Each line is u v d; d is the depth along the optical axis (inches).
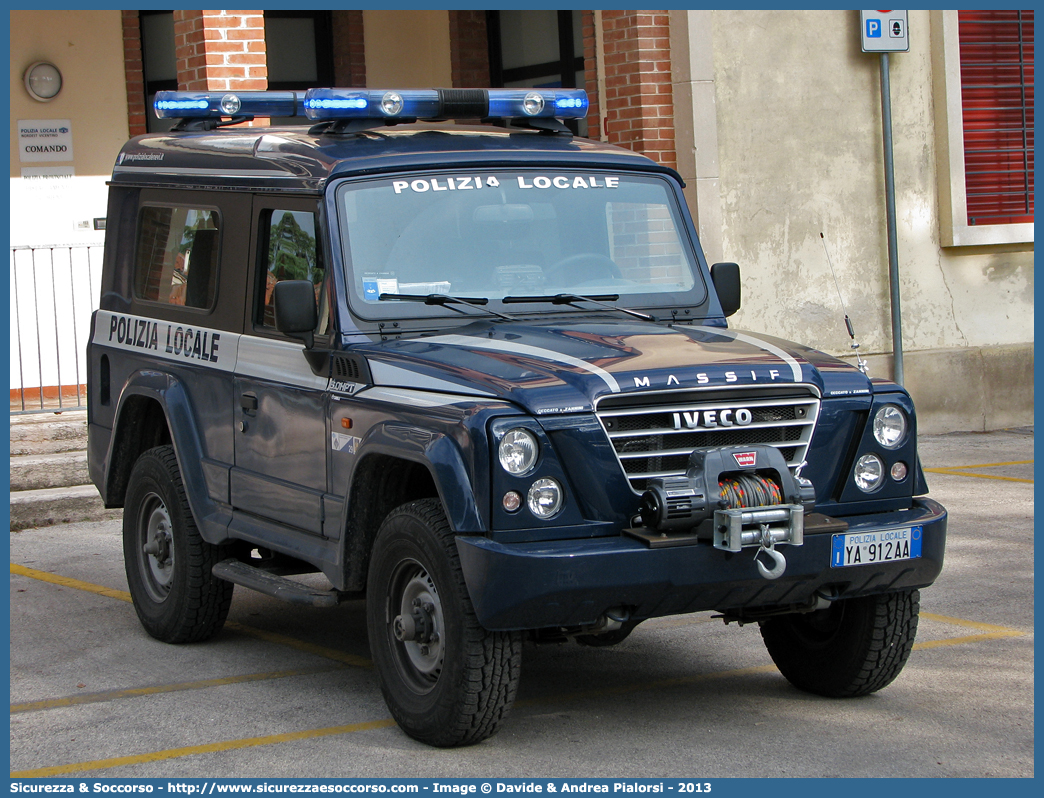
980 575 385.1
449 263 282.7
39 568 424.5
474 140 304.0
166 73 695.7
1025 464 578.9
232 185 319.9
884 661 268.8
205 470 325.7
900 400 258.1
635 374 239.1
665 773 235.1
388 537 252.1
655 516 230.2
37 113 660.7
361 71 749.9
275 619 363.3
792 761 240.4
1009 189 695.7
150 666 314.3
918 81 673.0
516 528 228.7
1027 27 689.0
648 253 303.4
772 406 247.1
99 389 381.1
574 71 710.5
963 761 239.5
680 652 319.0
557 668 306.8
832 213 658.8
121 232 381.4
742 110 637.9
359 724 265.7
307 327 266.4
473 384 239.6
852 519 250.7
